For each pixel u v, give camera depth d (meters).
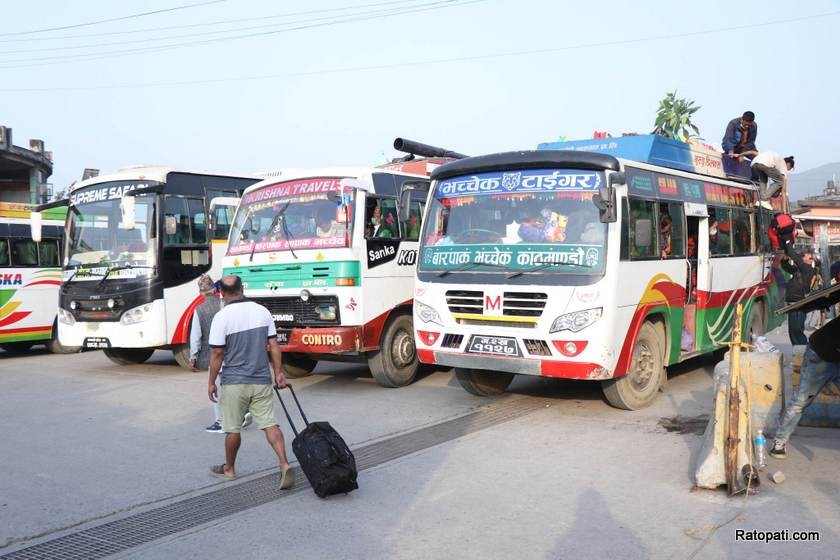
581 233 8.05
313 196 10.72
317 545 4.97
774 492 5.71
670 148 10.40
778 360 7.00
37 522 5.55
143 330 12.27
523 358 8.13
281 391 10.65
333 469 5.79
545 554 4.71
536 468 6.55
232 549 4.95
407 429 8.16
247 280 10.99
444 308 8.73
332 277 10.12
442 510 5.57
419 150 13.43
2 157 31.31
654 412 8.66
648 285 8.66
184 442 7.86
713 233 10.70
